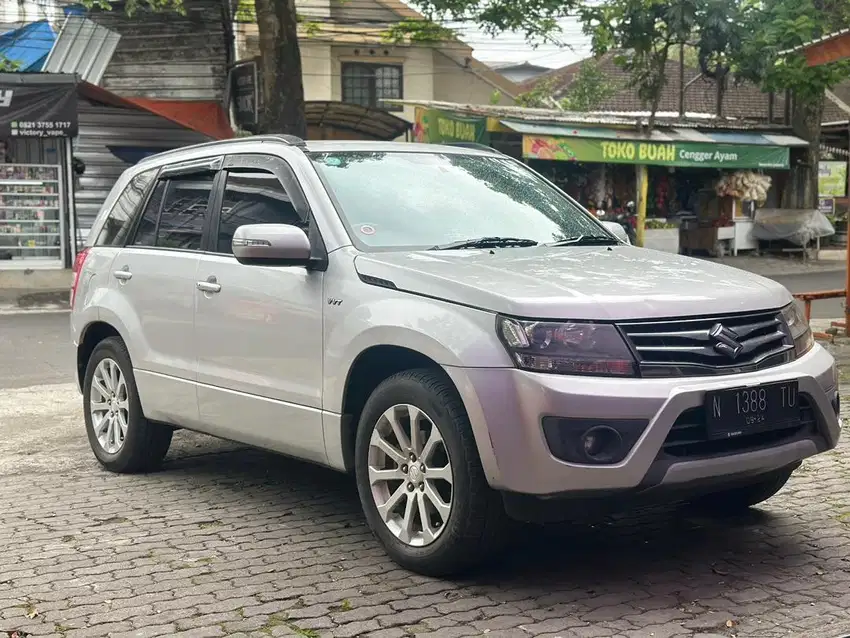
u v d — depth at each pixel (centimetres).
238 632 374
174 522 521
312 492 577
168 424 596
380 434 438
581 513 389
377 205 494
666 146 2327
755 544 466
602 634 363
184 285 555
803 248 2541
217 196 559
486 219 512
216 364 531
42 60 2169
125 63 2205
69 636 374
